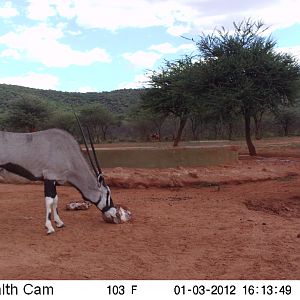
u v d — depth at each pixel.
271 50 25.12
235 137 53.25
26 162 8.64
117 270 6.41
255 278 5.98
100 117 59.09
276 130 58.97
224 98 22.97
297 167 17.75
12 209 11.24
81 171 9.23
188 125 55.69
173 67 30.12
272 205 11.20
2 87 92.50
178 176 14.96
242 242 7.79
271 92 23.92
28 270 6.40
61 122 57.59
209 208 10.91
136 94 93.81
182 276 6.12
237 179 15.11
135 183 14.59
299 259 6.77
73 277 6.09
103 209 9.38
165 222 9.47
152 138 52.47
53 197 8.84
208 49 25.50
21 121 56.47
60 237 8.41
